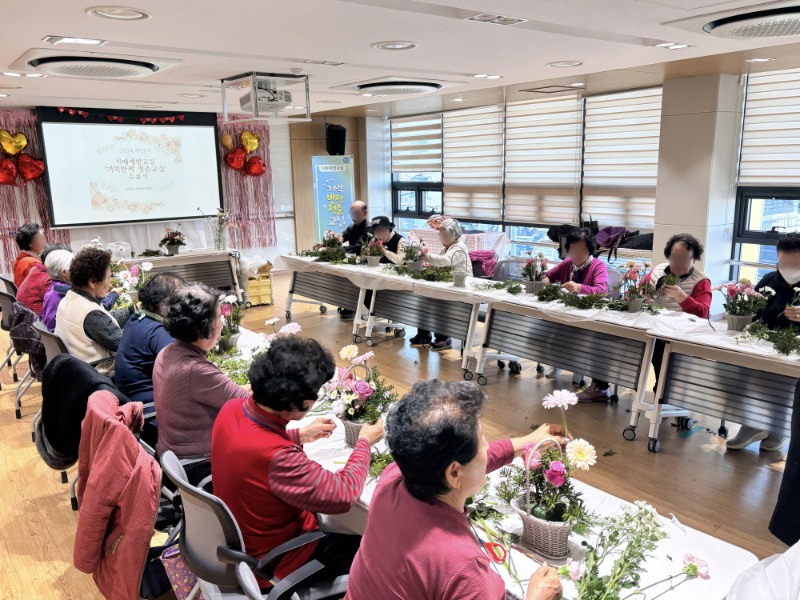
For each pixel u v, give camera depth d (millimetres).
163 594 2012
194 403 2115
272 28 3215
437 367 5289
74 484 3139
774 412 3268
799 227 5938
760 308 3385
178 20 2965
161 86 5398
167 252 7066
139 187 8195
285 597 1564
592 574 1292
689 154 6160
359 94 6199
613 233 7184
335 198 9711
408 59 4332
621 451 3711
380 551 1157
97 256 3148
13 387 4887
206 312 2102
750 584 1269
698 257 3982
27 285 4305
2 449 3828
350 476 1692
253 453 1625
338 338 6195
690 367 3582
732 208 6348
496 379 4980
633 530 1349
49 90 5570
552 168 8000
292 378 1616
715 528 2922
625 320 3734
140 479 1867
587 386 4652
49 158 7492
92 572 2020
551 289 4230
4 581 2613
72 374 2377
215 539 1656
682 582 1300
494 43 3799
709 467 3510
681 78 6070
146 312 2730
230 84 4992
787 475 2324
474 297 4680
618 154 7227
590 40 3742
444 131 9398
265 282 7637
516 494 1603
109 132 7859
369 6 2838
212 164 8727
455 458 1117
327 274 6477
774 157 5984
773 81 5852
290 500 1612
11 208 7461
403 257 5734
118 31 3154
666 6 2918
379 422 1948
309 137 9750
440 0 2787
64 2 2588
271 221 9547
